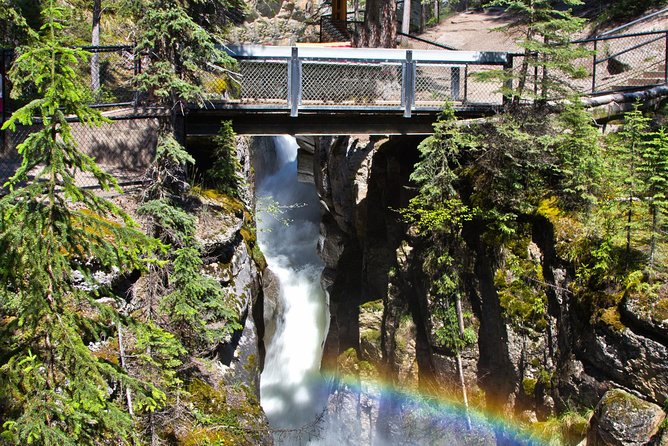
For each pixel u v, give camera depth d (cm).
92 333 762
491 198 1498
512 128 1500
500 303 1458
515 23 1619
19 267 675
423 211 1550
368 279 1989
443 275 1563
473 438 1531
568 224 1393
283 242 2614
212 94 1442
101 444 817
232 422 1168
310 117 1575
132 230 732
